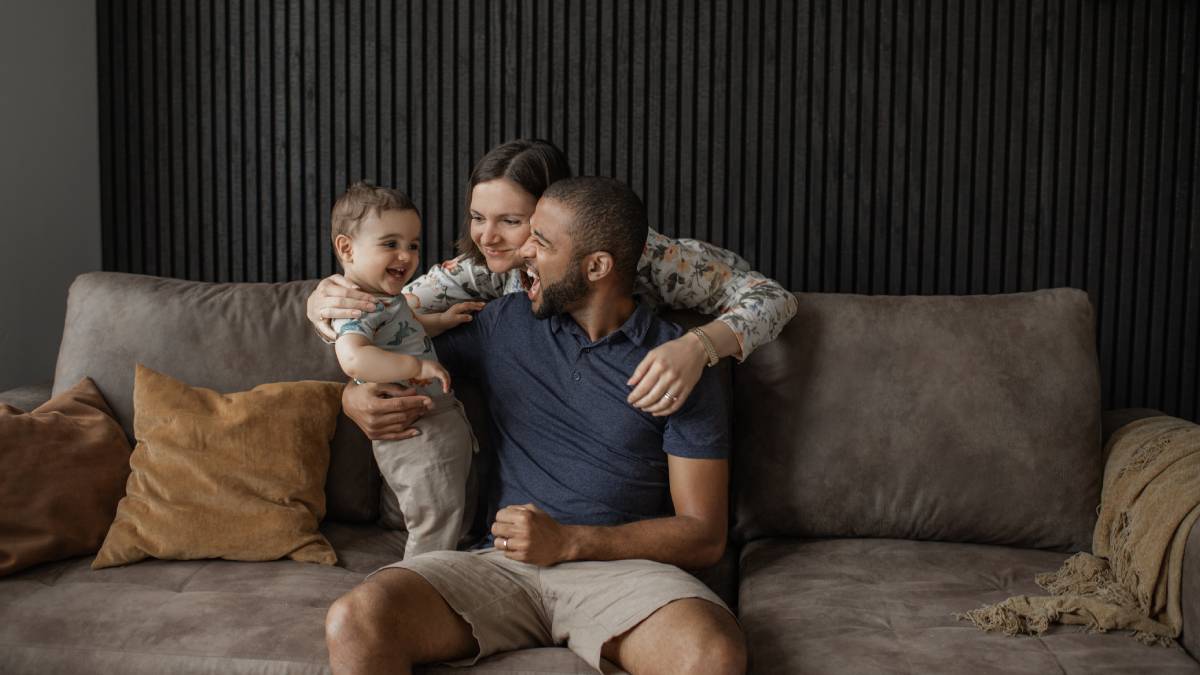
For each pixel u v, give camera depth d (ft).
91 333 7.75
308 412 7.29
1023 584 6.64
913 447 7.29
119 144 10.57
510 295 7.06
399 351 6.53
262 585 6.41
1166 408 9.99
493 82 10.22
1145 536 6.24
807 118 10.01
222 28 10.36
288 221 10.55
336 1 10.23
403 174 10.39
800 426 7.39
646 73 10.09
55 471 6.82
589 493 6.45
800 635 5.84
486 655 5.77
